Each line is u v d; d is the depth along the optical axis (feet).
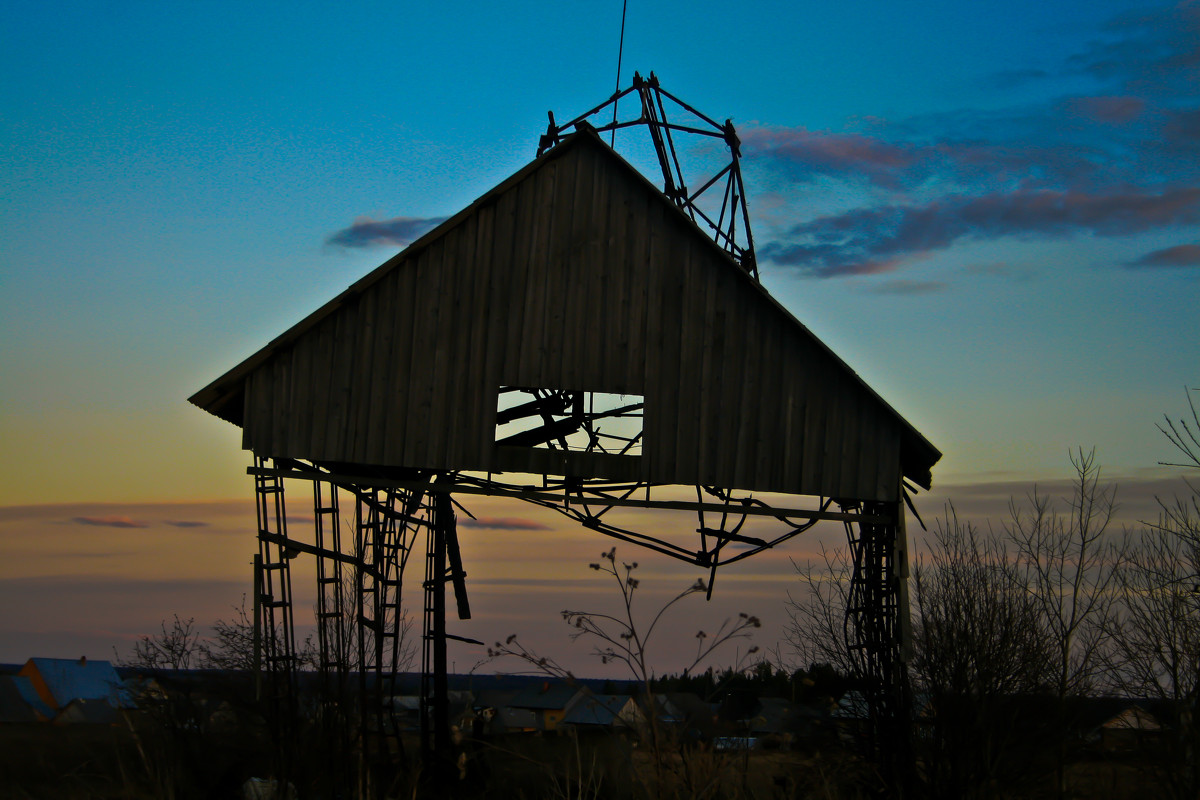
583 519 49.75
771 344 49.16
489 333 48.19
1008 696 46.06
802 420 48.75
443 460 47.11
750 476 48.03
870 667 48.44
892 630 48.03
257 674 44.93
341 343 47.70
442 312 48.24
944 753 44.91
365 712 46.06
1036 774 44.91
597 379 48.11
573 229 49.24
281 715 46.83
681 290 49.14
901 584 47.60
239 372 46.93
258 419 46.85
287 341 47.24
